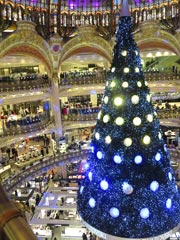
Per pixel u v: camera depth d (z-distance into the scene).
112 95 6.46
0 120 27.02
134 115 6.26
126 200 6.14
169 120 28.38
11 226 1.99
